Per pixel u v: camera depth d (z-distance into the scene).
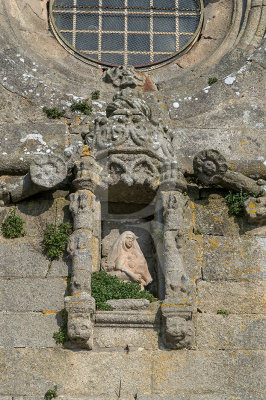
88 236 11.74
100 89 14.03
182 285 11.41
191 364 11.11
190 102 13.62
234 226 12.41
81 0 15.50
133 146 12.35
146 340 11.23
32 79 13.70
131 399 10.82
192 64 14.74
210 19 15.32
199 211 12.55
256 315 11.59
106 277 11.72
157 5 15.58
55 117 13.40
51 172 12.16
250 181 12.59
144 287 12.11
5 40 14.09
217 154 12.40
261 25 14.62
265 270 12.00
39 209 12.42
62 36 15.02
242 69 13.97
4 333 11.30
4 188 12.36
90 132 12.70
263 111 13.53
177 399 10.80
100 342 11.20
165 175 12.24
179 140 13.17
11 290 11.66
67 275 11.77
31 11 14.95
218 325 11.46
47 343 11.22
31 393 10.84
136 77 14.16
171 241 11.79
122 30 15.30
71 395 10.84
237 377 11.05
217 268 11.98
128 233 12.36
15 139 13.07
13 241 12.12
